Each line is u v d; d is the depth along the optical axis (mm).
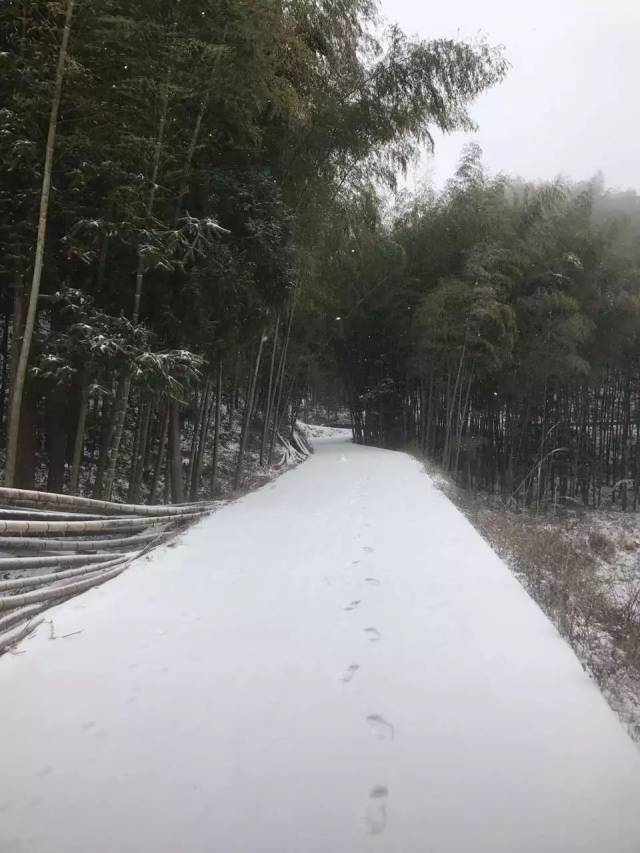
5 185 4957
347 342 17328
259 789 1681
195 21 5359
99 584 3764
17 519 3590
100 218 5082
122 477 8508
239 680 2371
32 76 4414
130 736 1974
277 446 14453
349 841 1464
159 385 5043
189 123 6020
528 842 1453
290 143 8047
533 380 12617
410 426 17328
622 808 1583
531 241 11898
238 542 4828
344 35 7926
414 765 1784
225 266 6023
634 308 12430
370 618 3041
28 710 2164
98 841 1480
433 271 13500
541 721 2035
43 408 6551
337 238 10797
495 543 5297
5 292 6051
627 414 14828
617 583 6836
